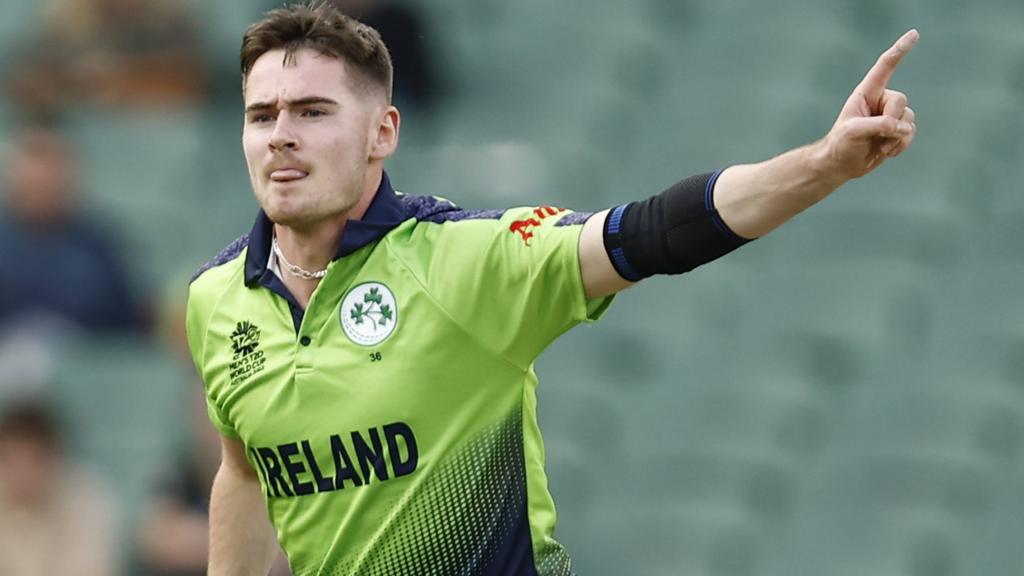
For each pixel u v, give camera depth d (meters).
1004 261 34.28
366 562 14.34
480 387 14.05
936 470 31.78
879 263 34.72
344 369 14.02
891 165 36.03
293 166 13.91
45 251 32.91
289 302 14.41
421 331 13.91
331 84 14.02
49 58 39.50
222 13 40.56
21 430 27.69
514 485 14.34
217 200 38.31
